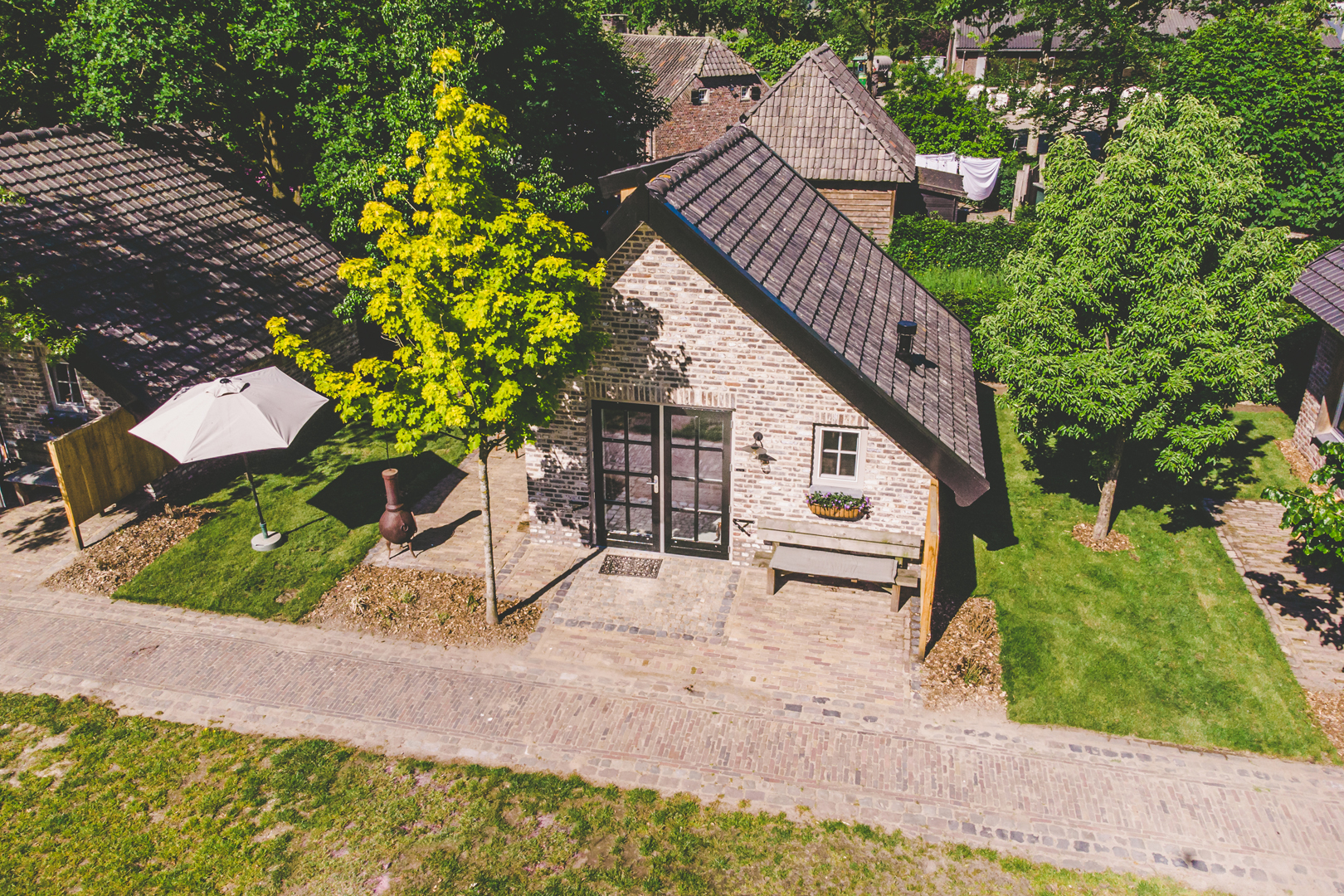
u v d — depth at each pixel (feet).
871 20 201.77
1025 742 30.99
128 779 29.76
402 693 33.65
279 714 32.71
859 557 37.60
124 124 55.47
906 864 26.40
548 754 30.66
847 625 36.86
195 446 36.88
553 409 32.89
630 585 39.63
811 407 36.27
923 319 46.57
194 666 35.29
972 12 98.27
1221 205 34.09
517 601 38.60
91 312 44.50
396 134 49.57
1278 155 68.33
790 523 38.45
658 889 25.44
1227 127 35.37
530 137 58.03
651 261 35.27
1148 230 34.40
